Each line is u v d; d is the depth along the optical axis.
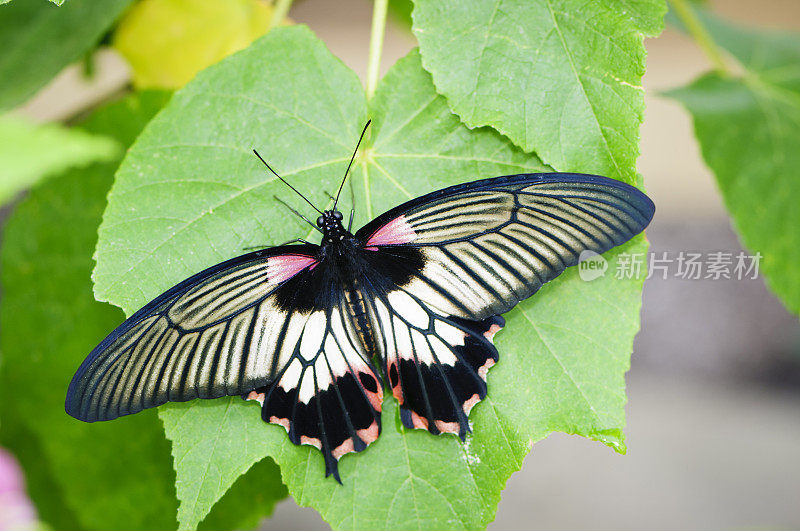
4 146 0.92
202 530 0.90
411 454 0.85
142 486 0.93
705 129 0.93
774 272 0.92
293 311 0.85
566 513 1.90
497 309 0.84
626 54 0.83
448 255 0.85
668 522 1.82
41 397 0.93
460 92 0.84
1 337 0.93
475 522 0.84
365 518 0.84
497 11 0.84
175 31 0.92
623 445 0.84
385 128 0.86
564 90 0.84
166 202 0.85
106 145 0.92
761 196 0.93
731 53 0.96
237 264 0.84
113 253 0.84
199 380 0.84
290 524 1.87
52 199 0.93
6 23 0.89
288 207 0.86
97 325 0.93
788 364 2.23
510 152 0.85
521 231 0.84
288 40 0.86
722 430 2.11
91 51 0.94
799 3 2.64
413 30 0.84
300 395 0.85
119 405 0.83
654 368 2.31
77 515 0.92
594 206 0.83
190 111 0.85
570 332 0.85
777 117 0.94
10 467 0.92
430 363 0.85
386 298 0.85
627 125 0.83
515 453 0.85
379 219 0.85
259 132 0.86
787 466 1.97
